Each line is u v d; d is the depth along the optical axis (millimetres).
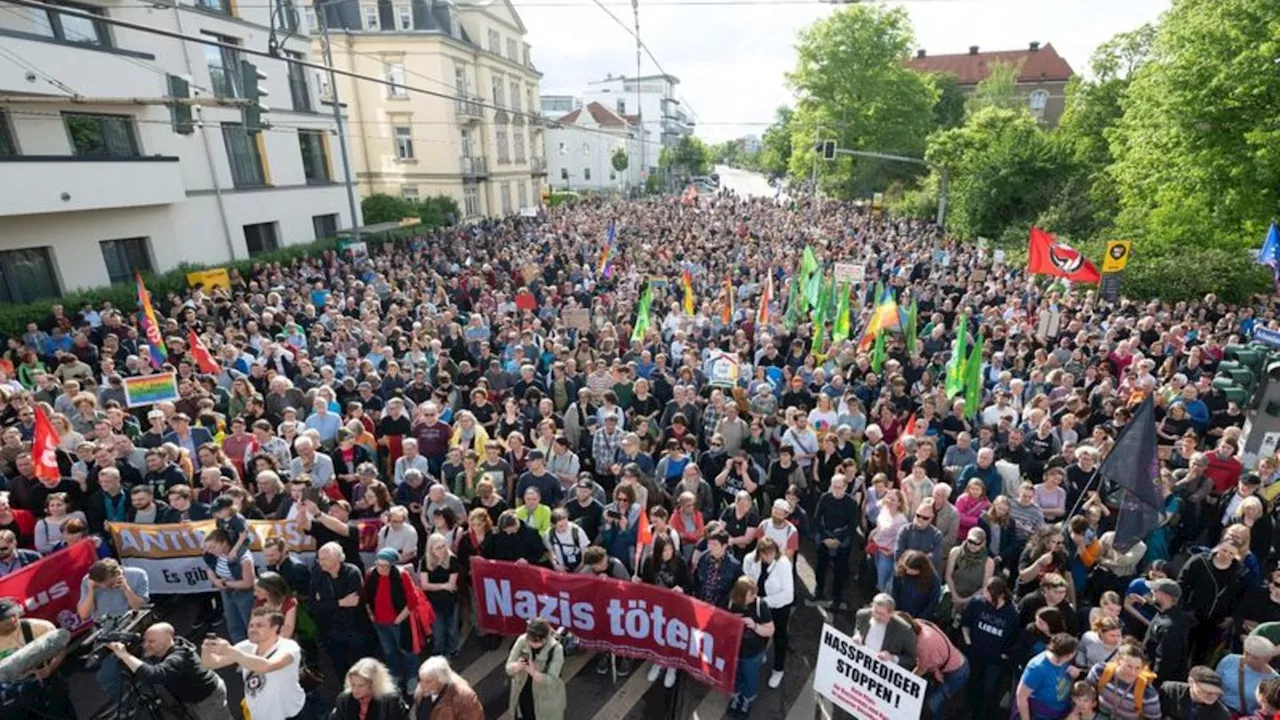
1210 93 21266
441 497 7180
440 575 6535
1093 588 6789
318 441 8297
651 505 7641
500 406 10906
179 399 10047
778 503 6695
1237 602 6102
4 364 12125
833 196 62062
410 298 18141
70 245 19938
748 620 5879
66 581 6641
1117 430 8945
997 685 5848
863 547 9047
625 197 79875
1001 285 19359
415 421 9328
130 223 21750
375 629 6207
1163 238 23484
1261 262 17766
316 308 17781
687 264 23156
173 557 7102
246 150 27203
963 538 7266
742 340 13195
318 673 6523
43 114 18891
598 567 6422
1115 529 6730
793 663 6988
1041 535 6484
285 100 29156
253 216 27219
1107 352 12547
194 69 24188
